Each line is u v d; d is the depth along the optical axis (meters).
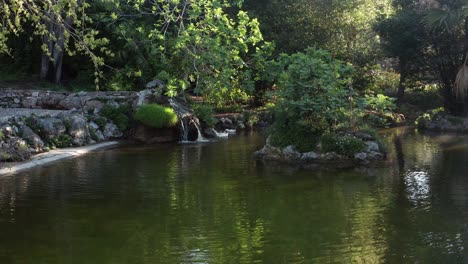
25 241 6.74
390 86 29.52
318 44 25.66
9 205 8.51
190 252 6.33
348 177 10.97
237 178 10.84
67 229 7.26
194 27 16.16
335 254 6.23
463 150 15.05
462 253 6.25
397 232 7.10
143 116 16.88
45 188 9.74
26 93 19.45
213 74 16.59
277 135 13.73
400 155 14.13
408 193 9.42
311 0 26.56
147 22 22.19
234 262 5.98
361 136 13.59
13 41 24.30
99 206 8.48
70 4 9.17
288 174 11.31
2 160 12.23
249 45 23.80
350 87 14.16
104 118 17.14
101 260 6.06
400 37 24.47
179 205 8.57
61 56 23.17
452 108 24.31
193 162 12.88
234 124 21.77
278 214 8.02
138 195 9.23
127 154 14.23
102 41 9.59
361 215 7.95
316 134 13.48
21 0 9.02
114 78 22.67
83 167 12.05
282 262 5.98
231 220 7.71
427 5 24.39
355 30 27.75
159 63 21.73
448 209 8.30
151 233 7.09
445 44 23.89
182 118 17.67
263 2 26.42
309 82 13.65
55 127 14.92
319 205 8.59
